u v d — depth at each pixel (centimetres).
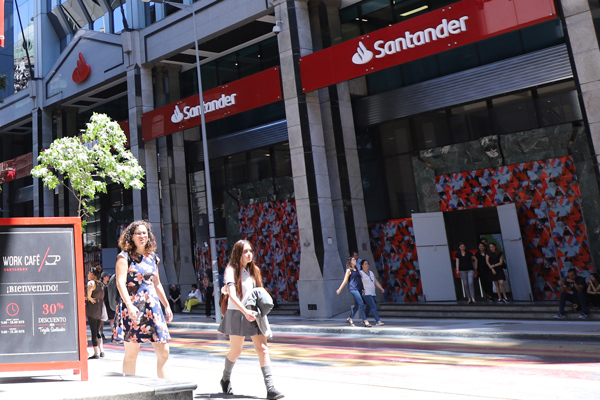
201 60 2662
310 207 1931
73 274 556
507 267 1808
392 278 2073
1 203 3694
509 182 1844
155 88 2686
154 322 550
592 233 1673
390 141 2098
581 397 573
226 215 2619
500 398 573
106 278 1320
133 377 537
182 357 1092
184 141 2712
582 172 1691
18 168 3316
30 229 548
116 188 3203
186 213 2658
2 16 911
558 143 1742
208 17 2336
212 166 2686
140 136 2595
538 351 994
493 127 1862
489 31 1582
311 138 1970
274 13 2169
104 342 1566
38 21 3281
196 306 2541
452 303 1792
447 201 1966
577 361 852
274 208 2464
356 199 2022
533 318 1483
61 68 3067
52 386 483
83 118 3297
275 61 2441
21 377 587
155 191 2605
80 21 3103
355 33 2175
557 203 1755
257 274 632
